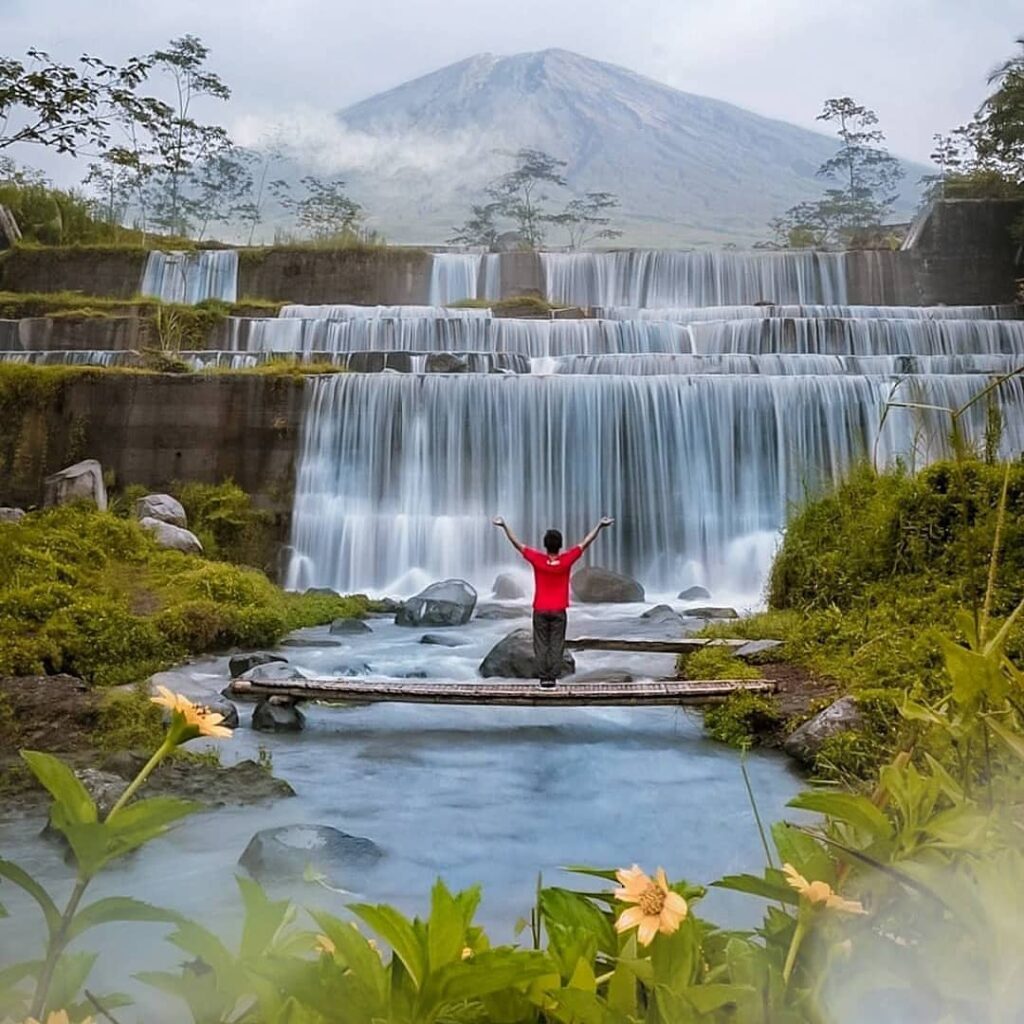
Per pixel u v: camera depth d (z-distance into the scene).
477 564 17.91
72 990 1.25
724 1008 1.31
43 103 10.79
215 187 61.84
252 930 1.23
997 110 34.88
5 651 9.70
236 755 7.84
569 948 1.28
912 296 30.94
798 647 10.25
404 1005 1.09
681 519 18.03
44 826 5.92
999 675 1.61
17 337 23.89
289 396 18.19
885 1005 1.21
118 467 17.97
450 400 18.23
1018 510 10.16
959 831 1.40
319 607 14.77
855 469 14.76
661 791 6.96
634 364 20.67
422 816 6.41
